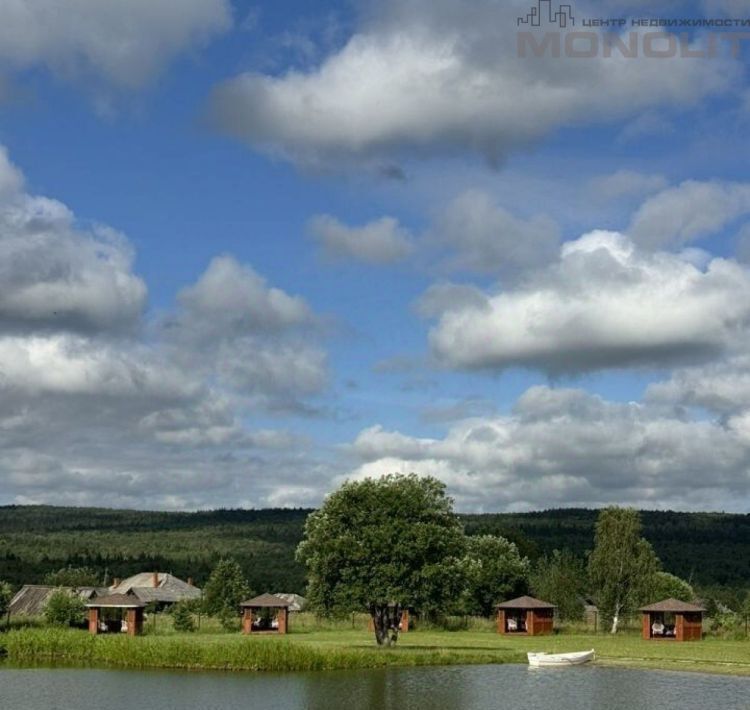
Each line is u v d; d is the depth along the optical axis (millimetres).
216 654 75625
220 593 141750
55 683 67438
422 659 78812
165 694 62062
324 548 84375
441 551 84812
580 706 57531
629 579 130500
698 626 113812
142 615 114188
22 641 83188
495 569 138500
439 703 58625
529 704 58406
